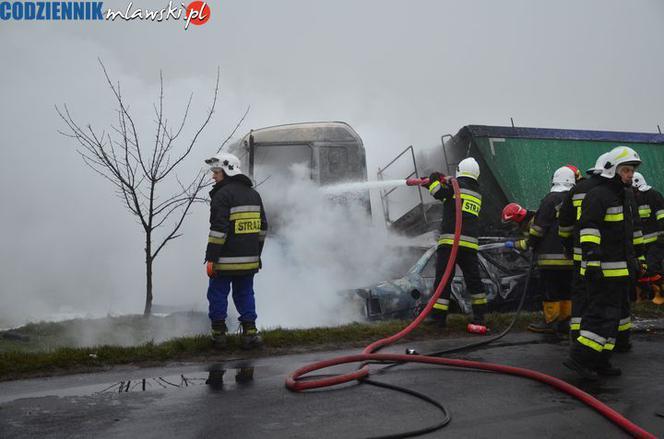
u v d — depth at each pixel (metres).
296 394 4.16
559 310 6.50
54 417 3.65
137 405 3.90
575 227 5.29
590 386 4.45
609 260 4.54
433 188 6.62
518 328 6.85
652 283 8.44
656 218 8.44
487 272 7.78
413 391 4.15
